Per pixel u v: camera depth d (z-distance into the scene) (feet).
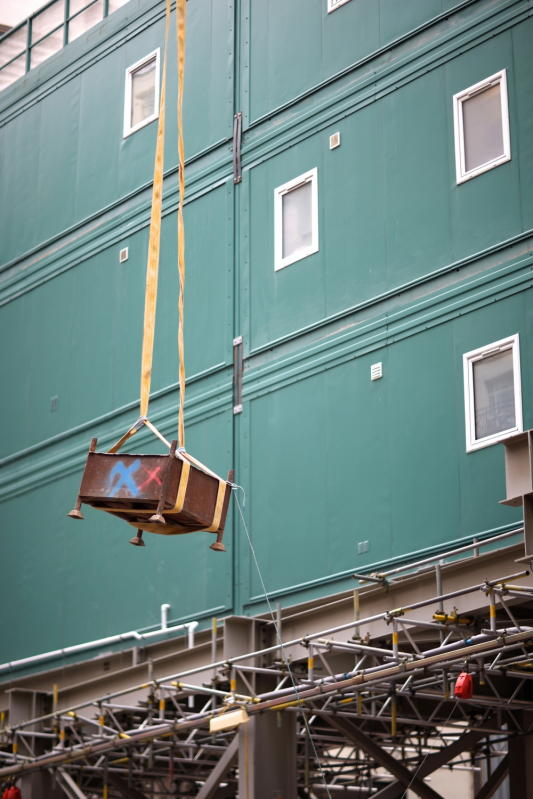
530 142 99.45
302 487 109.60
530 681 107.86
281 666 100.48
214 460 119.44
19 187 157.69
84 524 132.46
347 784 154.51
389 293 107.34
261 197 123.24
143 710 108.78
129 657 119.44
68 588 131.44
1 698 132.87
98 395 136.56
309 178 118.21
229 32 131.95
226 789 145.28
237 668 99.66
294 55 123.85
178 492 61.41
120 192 141.18
